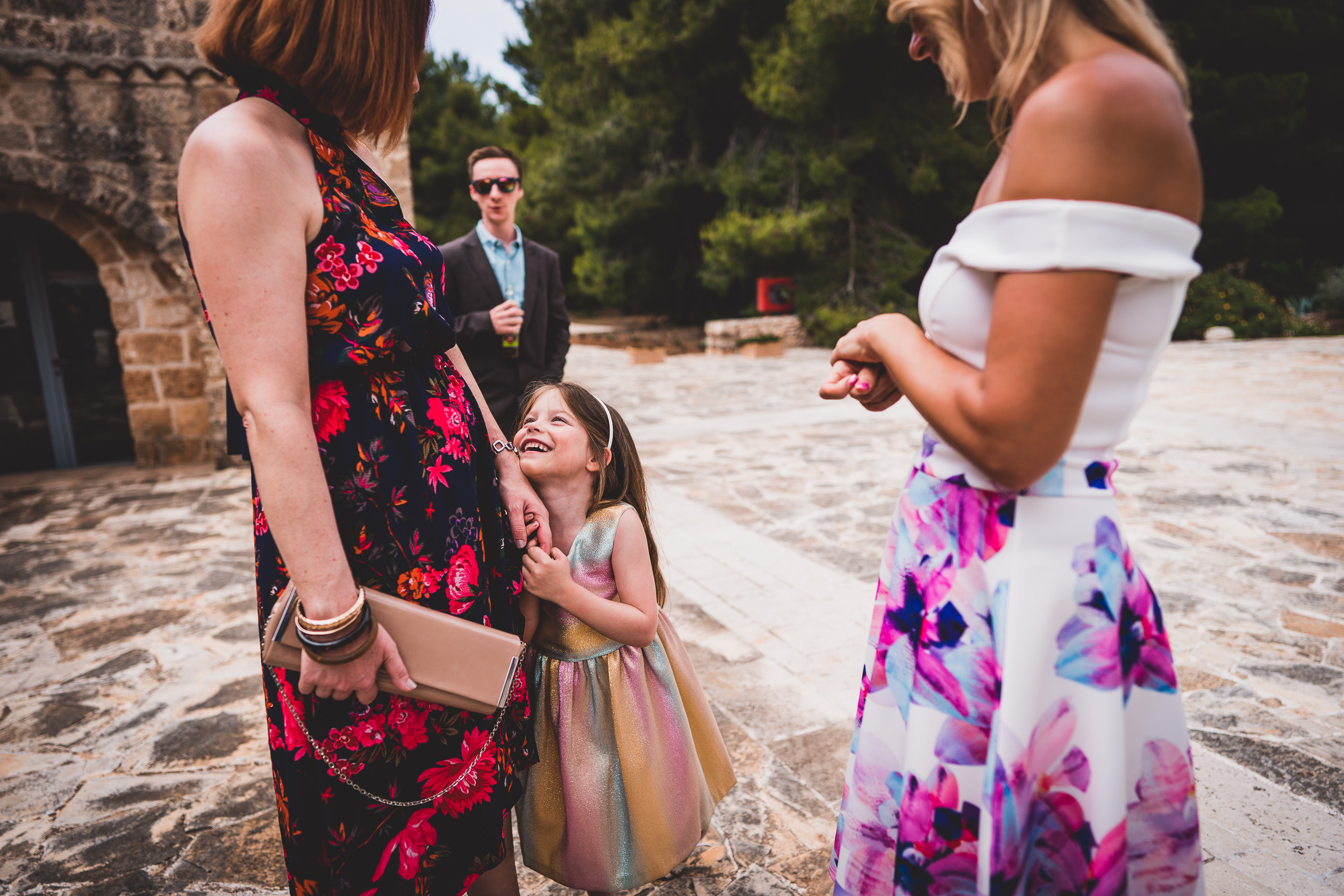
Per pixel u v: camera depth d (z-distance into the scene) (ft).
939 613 3.39
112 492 23.71
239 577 15.24
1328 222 78.69
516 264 12.56
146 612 13.42
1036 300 2.74
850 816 3.91
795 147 59.21
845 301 59.88
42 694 10.44
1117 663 3.16
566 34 70.33
